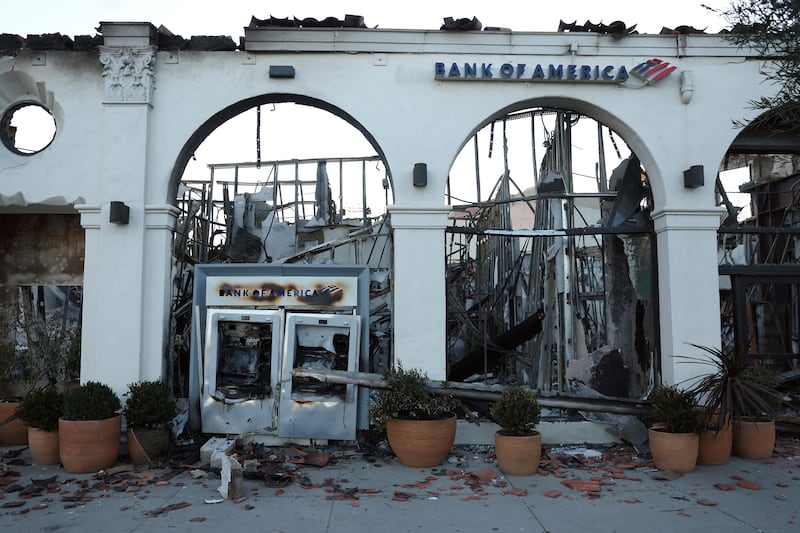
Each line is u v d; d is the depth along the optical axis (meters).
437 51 7.57
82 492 5.61
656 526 4.79
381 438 7.31
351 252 11.94
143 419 6.54
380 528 4.75
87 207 7.34
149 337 7.27
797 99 4.27
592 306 10.25
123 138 7.38
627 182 8.22
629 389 8.17
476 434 7.34
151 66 7.44
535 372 9.88
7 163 7.63
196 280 7.25
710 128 7.66
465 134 7.52
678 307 7.45
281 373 7.05
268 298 7.22
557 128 9.32
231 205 12.97
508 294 11.70
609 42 7.65
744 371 6.55
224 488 5.44
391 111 7.51
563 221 9.09
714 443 6.52
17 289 8.80
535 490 5.71
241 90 7.50
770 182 11.83
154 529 4.72
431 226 7.34
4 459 6.76
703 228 7.55
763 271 7.91
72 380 8.46
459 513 5.09
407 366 7.20
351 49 7.54
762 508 5.21
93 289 7.39
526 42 7.59
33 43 7.44
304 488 5.74
